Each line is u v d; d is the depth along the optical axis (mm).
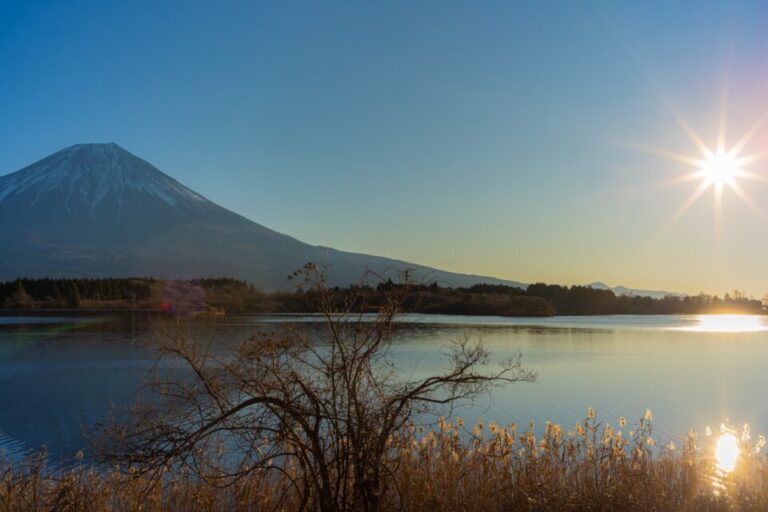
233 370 6816
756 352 57562
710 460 11414
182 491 8461
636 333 89875
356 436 6766
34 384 34781
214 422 6625
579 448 10906
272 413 7094
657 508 8805
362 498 6883
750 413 24688
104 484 8641
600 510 8367
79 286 154500
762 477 10297
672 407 26203
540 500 8398
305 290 7098
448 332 80625
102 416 21797
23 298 142375
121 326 92500
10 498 8086
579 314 188250
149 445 6984
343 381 6996
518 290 185500
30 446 18875
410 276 7230
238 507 7941
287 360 6922
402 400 6910
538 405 25422
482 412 23047
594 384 33969
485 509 8352
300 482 8258
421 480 8344
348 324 7137
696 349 61156
